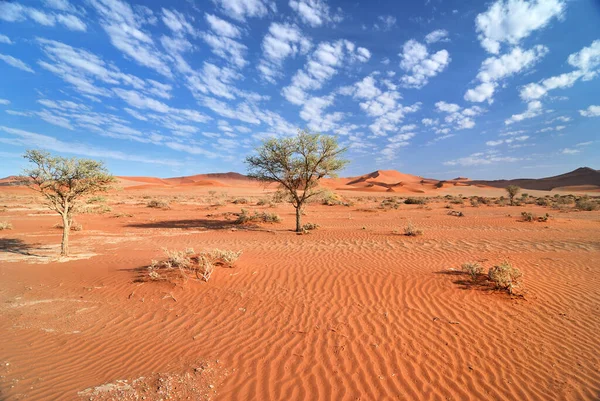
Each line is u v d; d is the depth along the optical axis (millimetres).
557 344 4867
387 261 9602
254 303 6516
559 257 9867
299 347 4836
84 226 19891
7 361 4527
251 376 4152
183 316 6004
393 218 23297
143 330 5484
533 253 10531
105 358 4629
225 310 6223
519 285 7203
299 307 6297
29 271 9008
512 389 3875
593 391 3795
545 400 3676
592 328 5340
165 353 4738
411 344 4891
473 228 16875
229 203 43969
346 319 5750
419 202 42625
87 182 11188
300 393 3812
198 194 68625
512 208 31250
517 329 5340
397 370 4258
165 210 31844
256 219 22078
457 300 6504
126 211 30547
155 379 4074
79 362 4527
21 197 46969
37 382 4035
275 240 14102
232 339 5125
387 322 5617
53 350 4848
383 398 3717
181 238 15102
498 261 9422
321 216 25859
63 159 10586
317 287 7359
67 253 11039
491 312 5973
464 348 4781
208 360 4520
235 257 8789
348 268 8797
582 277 7879
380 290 7105
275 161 16922
